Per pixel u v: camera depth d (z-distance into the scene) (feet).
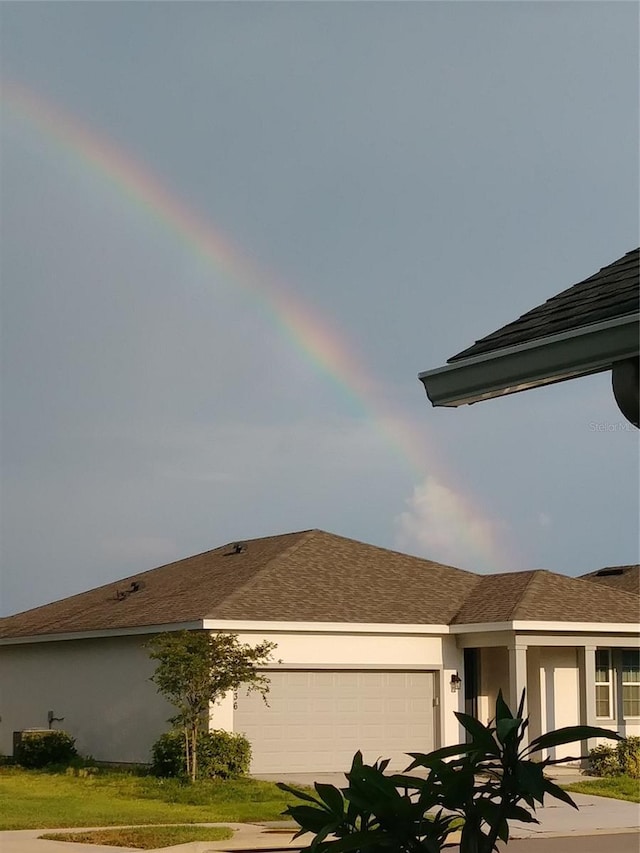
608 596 91.71
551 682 91.56
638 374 16.43
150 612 89.56
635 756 81.61
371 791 15.12
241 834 51.57
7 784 73.72
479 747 14.67
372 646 85.87
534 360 17.49
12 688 104.22
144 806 61.21
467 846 14.69
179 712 79.71
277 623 82.02
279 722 81.20
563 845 50.26
